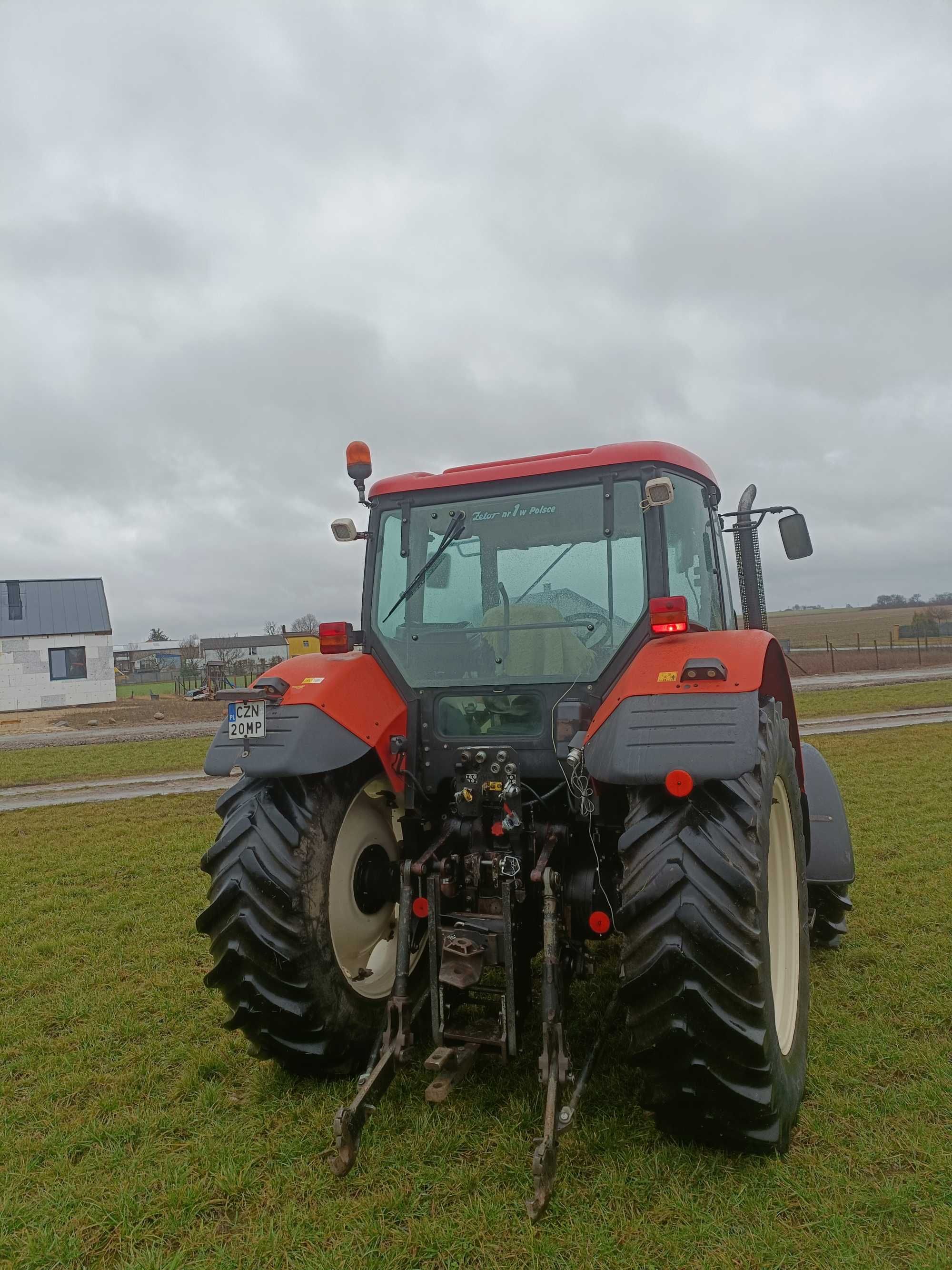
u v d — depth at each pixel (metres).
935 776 9.13
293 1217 2.33
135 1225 2.36
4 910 5.62
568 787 2.95
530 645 3.12
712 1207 2.29
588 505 3.13
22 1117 2.98
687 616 2.78
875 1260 2.07
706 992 2.32
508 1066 3.10
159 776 12.74
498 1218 2.27
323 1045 2.92
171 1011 3.81
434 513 3.37
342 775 3.15
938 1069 2.99
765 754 2.61
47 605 30.30
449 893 2.89
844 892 4.13
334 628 3.29
